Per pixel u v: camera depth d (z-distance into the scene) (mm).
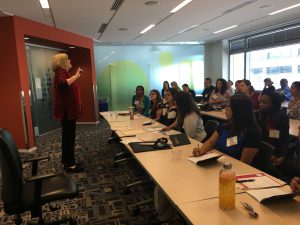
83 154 5121
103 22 6477
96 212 2877
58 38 6719
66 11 5254
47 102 7520
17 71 5234
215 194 1575
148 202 2885
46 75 7520
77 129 7832
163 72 11328
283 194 1445
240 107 2246
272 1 5250
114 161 4539
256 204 1435
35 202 2035
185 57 11477
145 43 10641
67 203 3102
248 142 2203
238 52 10281
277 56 8648
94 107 8688
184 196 1557
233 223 1252
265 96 3043
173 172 1971
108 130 7570
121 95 10945
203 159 2131
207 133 3271
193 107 3367
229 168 1409
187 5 5234
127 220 2697
